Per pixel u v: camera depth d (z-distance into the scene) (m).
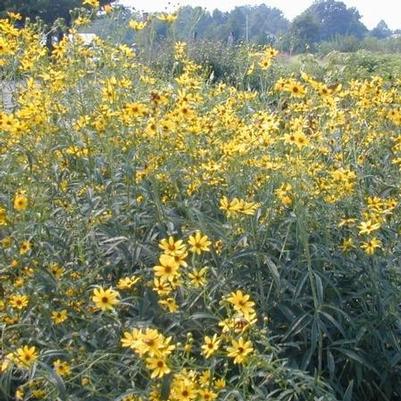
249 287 1.72
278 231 1.81
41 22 2.56
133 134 1.97
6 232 1.84
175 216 1.84
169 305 1.52
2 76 2.33
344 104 2.81
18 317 1.66
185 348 1.30
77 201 1.92
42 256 1.77
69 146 2.04
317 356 1.69
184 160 2.05
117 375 1.43
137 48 2.67
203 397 1.26
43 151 2.01
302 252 1.73
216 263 1.70
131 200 1.89
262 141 1.92
